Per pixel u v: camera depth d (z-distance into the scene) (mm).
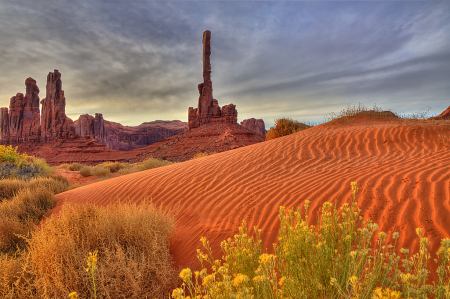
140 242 3465
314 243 2129
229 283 1516
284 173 6449
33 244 3420
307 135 10094
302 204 4426
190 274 1521
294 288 1660
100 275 2783
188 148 69125
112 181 9398
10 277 2979
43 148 95000
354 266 1712
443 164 5254
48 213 6855
